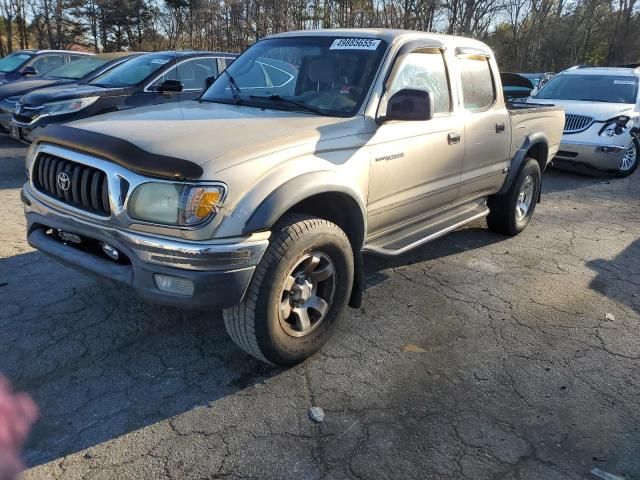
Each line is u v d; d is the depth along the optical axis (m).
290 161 2.97
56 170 3.06
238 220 2.69
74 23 39.28
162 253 2.64
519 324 3.96
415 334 3.74
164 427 2.73
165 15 39.50
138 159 2.67
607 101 9.54
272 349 3.05
